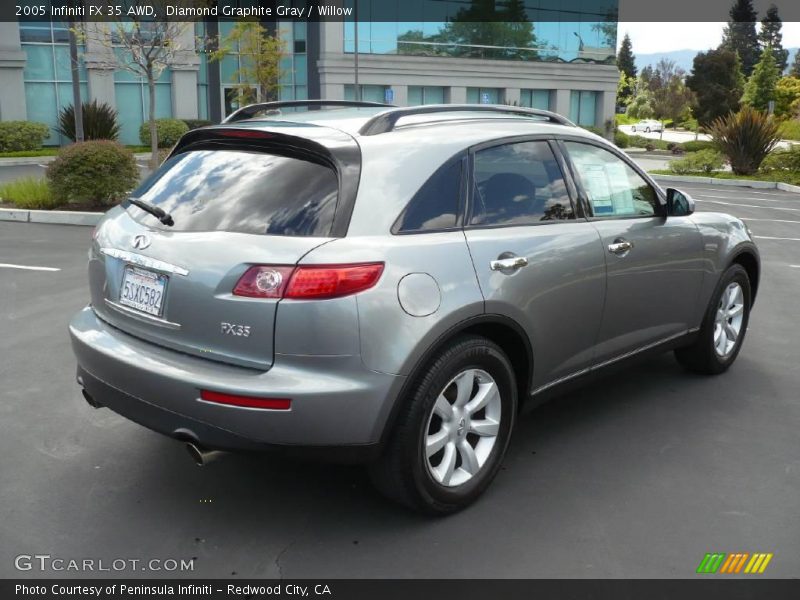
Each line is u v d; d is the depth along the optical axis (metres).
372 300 2.97
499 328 3.52
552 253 3.72
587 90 43.41
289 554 3.14
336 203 3.09
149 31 17.70
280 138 3.29
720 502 3.61
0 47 26.78
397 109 3.74
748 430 4.45
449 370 3.22
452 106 3.86
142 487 3.67
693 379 5.31
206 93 33.72
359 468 3.90
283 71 32.56
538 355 3.74
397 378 3.04
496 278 3.41
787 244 11.92
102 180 12.78
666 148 45.47
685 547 3.22
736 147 26.78
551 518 3.44
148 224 3.38
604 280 4.05
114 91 29.58
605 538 3.28
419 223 3.25
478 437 3.56
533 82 41.09
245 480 3.75
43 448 4.06
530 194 3.79
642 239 4.32
